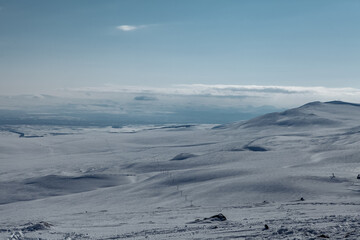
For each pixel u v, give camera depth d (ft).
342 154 513.04
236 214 141.69
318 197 240.12
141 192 342.85
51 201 337.31
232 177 367.66
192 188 323.78
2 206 330.95
